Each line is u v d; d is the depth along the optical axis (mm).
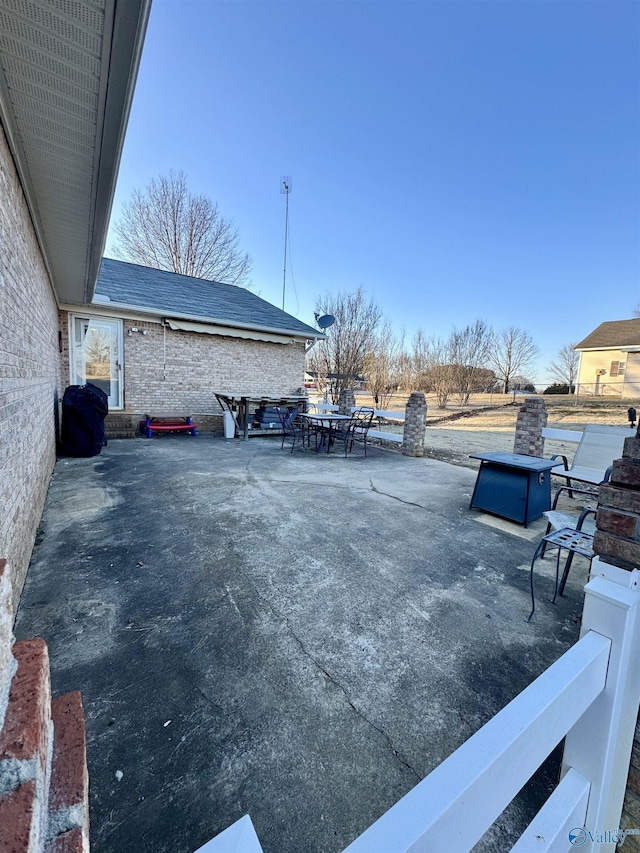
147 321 8727
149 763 1365
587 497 4875
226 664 1850
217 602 2359
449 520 3848
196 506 4078
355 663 1868
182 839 1143
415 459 7043
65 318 7812
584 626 1095
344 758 1399
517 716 790
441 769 681
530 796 1312
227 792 1278
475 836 670
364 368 17109
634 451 1074
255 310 10758
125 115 2215
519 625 2195
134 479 5102
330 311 16297
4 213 2348
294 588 2525
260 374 10344
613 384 18719
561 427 11312
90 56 1780
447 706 1629
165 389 9078
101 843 1122
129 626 2123
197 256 19391
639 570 1047
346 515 3920
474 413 15625
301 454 7277
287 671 1810
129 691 1681
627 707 1079
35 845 407
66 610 2258
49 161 2729
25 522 2686
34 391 3461
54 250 4492
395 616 2248
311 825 1188
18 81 1949
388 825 590
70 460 6180
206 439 8680
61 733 609
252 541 3232
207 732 1492
